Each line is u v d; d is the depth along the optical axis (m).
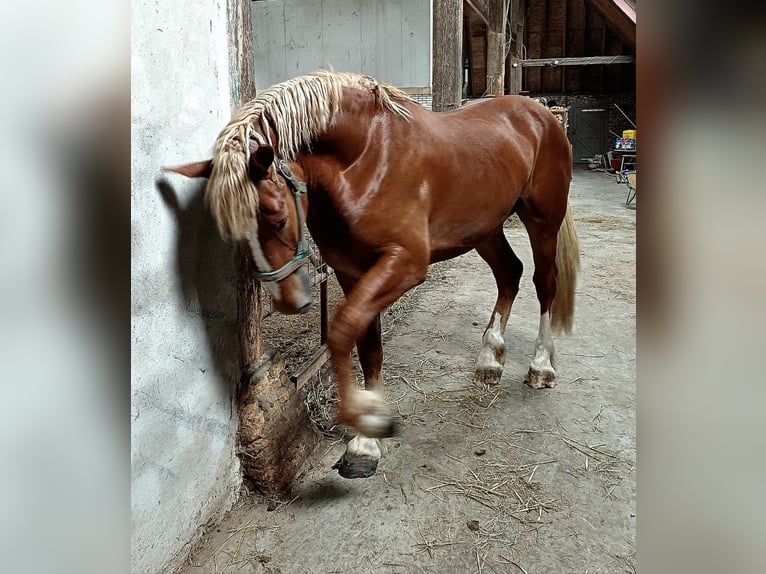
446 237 1.70
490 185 1.74
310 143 1.32
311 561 1.34
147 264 1.16
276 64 6.18
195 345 1.33
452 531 1.44
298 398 1.77
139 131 1.12
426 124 1.57
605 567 1.32
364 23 5.85
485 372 2.25
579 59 9.49
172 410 1.25
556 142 2.13
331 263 1.54
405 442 1.86
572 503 1.55
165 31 1.19
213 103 1.38
